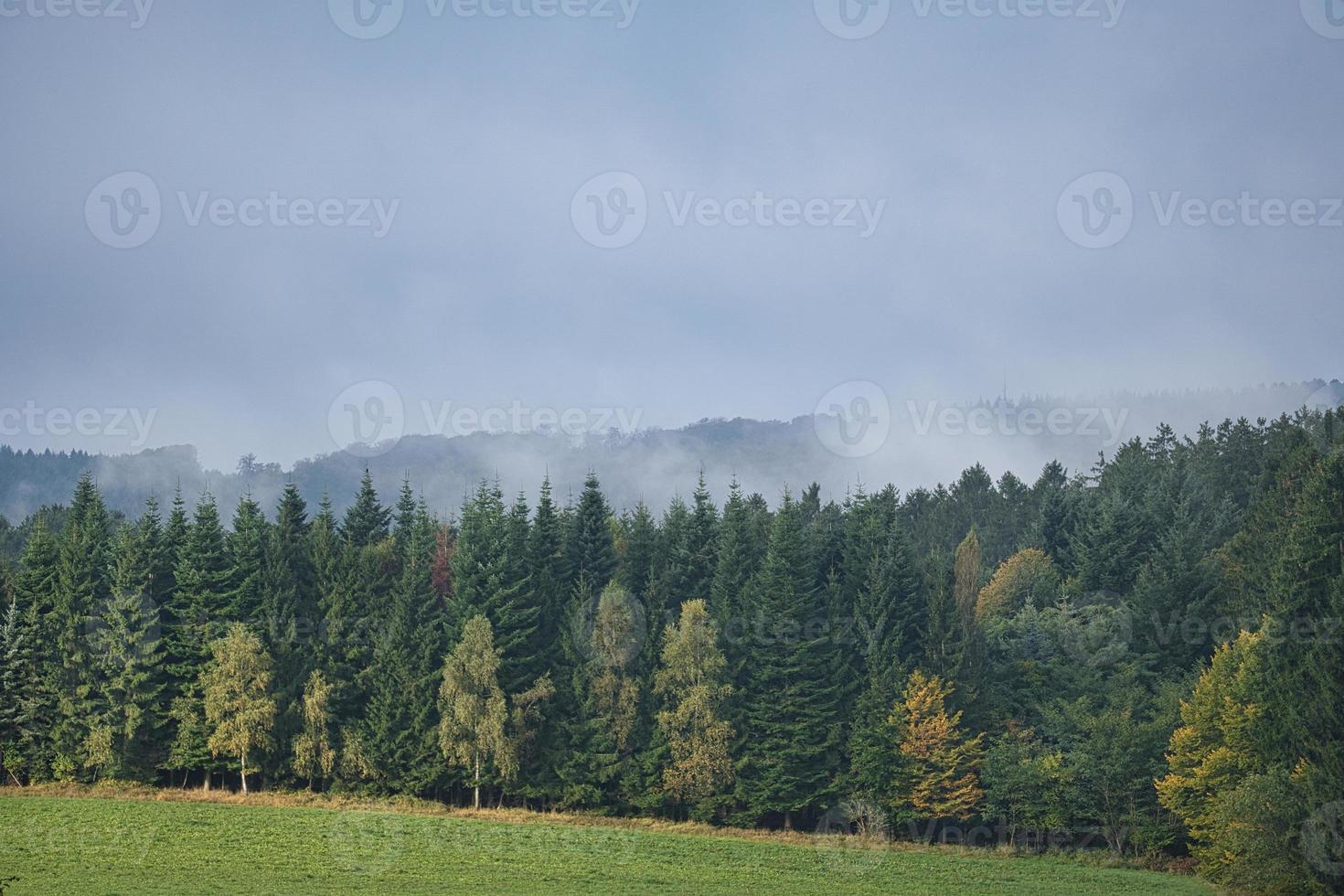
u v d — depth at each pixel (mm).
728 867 173250
